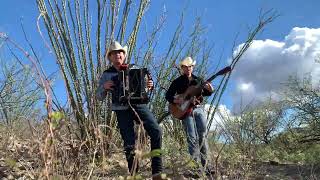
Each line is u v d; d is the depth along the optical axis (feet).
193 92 19.42
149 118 16.84
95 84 21.26
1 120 26.40
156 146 16.78
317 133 36.04
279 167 22.36
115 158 18.81
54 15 22.08
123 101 16.62
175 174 15.62
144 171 17.88
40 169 10.24
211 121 24.97
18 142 16.93
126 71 16.93
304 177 19.77
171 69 26.53
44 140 9.68
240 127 21.65
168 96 19.94
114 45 17.15
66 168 11.57
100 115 22.09
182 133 26.12
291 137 36.65
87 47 22.20
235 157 18.16
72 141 11.88
